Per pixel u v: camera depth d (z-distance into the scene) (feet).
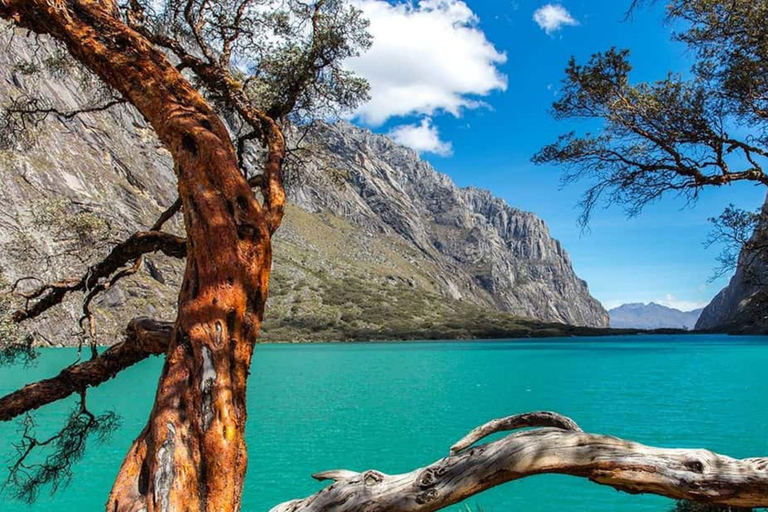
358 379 156.25
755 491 8.23
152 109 12.51
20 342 19.20
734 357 237.86
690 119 19.92
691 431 77.71
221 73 16.65
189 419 9.37
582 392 125.18
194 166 11.51
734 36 19.19
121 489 9.02
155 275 282.56
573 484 50.72
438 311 579.48
